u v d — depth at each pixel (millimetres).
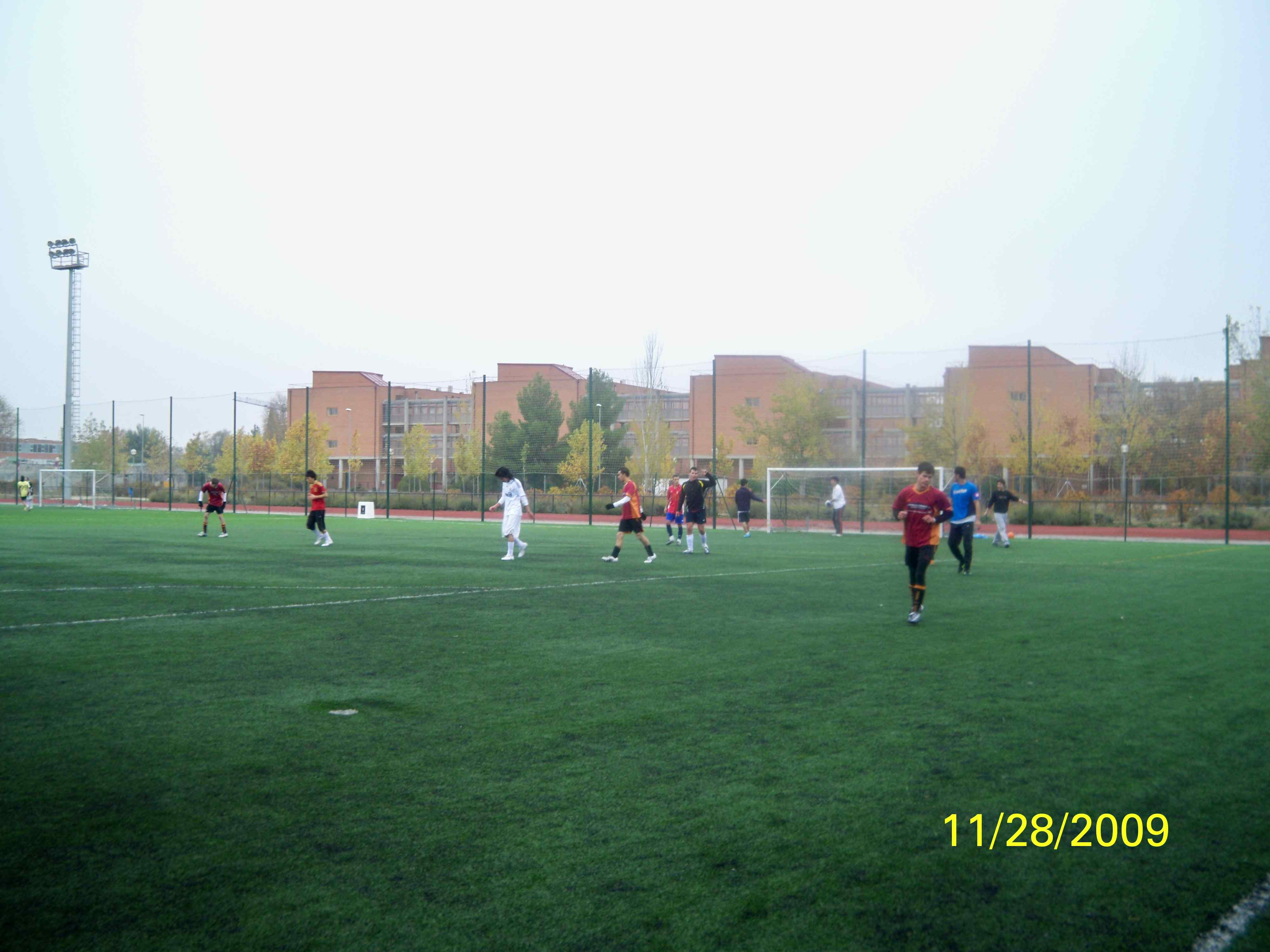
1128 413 39062
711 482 22438
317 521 22578
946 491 33000
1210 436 33938
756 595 12664
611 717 5902
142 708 6070
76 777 4613
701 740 5352
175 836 3834
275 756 4988
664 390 51219
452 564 17484
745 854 3707
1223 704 6277
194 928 3045
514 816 4102
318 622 9977
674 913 3195
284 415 61062
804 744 5281
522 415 45125
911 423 41219
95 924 3057
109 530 28688
